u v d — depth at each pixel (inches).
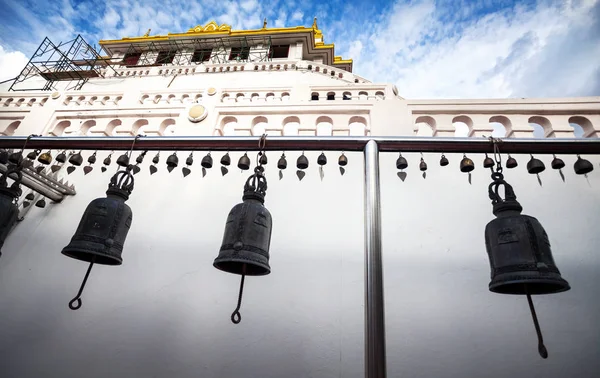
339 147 113.0
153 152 222.1
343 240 177.9
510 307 154.0
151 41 598.2
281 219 187.2
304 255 174.9
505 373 140.1
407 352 146.4
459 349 145.9
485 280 161.6
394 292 160.7
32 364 159.8
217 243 185.0
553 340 145.4
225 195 201.0
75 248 103.0
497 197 99.8
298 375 145.7
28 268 189.2
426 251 170.9
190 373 150.6
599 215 171.6
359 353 148.0
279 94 262.5
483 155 197.5
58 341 164.4
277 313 160.7
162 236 189.9
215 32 580.1
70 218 205.3
